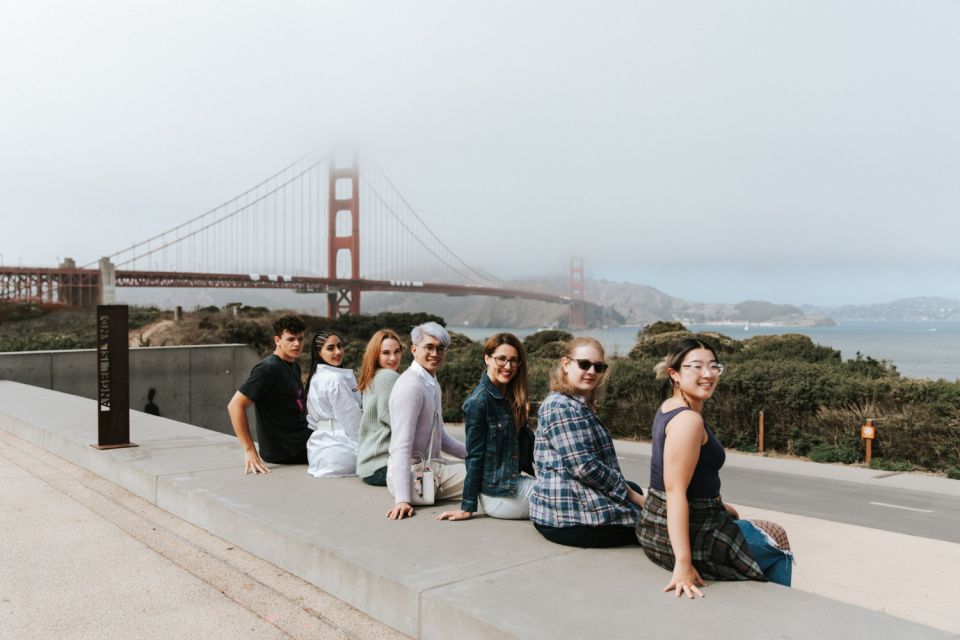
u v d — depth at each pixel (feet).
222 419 61.21
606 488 10.18
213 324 95.76
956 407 41.57
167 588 10.73
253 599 10.30
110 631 9.23
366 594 9.62
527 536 10.93
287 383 16.44
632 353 87.15
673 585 8.52
